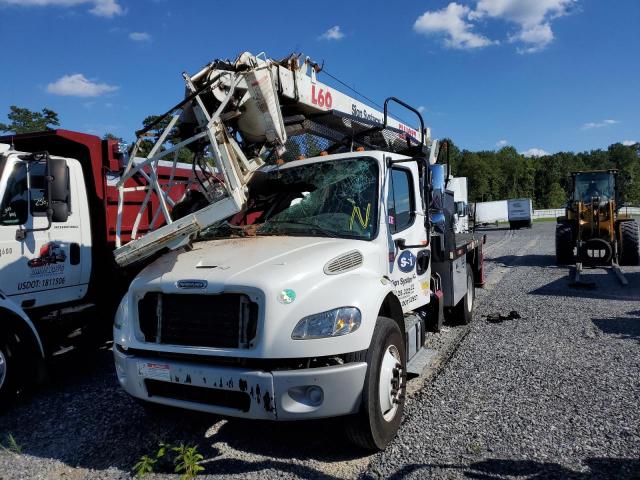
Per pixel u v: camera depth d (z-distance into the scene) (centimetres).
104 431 428
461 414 427
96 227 626
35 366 507
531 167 10906
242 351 333
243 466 358
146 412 443
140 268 643
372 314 357
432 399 462
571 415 418
